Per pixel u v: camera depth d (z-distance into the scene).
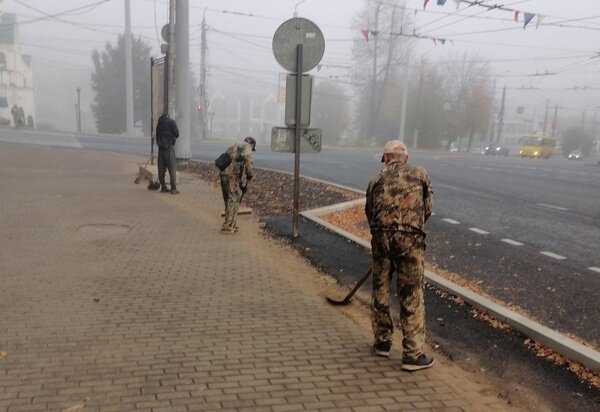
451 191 14.85
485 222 10.31
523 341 4.70
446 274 6.69
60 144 26.09
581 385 3.95
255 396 3.54
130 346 4.23
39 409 3.28
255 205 11.02
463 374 4.07
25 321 4.65
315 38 7.54
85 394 3.48
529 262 7.44
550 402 3.71
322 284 6.11
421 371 4.03
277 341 4.45
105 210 9.78
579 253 8.01
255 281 6.06
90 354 4.07
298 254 7.34
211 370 3.88
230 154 8.23
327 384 3.76
